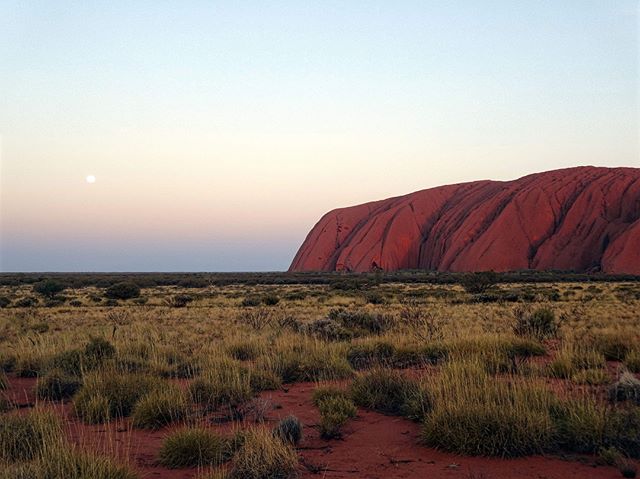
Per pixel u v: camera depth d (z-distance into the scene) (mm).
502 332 17031
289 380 11438
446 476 5750
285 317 22562
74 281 81562
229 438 6875
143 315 29141
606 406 7230
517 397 7207
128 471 5645
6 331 21047
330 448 6812
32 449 6398
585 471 5852
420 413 8023
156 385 9430
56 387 10305
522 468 5965
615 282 74875
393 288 58812
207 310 32406
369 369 11352
